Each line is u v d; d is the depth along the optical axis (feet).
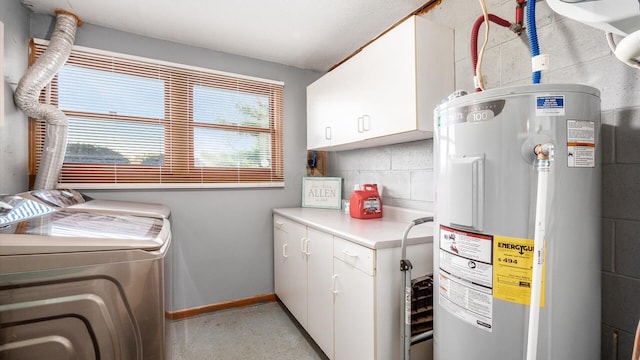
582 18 2.89
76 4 5.81
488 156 2.85
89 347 2.93
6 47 5.14
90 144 6.58
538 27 4.07
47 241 2.74
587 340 2.80
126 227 3.75
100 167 6.63
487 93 2.86
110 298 3.00
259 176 8.59
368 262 4.25
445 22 5.49
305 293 6.45
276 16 6.30
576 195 2.68
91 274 2.90
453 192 3.14
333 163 9.48
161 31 6.93
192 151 7.66
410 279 4.04
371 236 4.52
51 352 2.79
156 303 3.22
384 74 5.38
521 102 2.69
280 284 8.15
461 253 3.10
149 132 7.16
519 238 2.69
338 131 6.95
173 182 7.41
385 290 4.23
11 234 2.71
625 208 3.28
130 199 6.98
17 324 2.66
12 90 5.33
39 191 4.70
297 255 6.89
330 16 6.31
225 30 6.89
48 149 5.66
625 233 3.29
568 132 2.64
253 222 8.56
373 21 6.51
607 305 3.44
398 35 5.04
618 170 3.33
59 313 2.80
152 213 5.15
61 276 2.78
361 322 4.43
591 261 2.79
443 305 3.38
